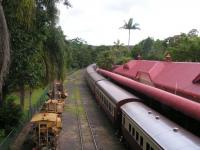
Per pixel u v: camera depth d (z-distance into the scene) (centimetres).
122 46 7750
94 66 8631
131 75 4319
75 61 10769
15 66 2012
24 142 1975
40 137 1755
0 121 2197
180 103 1686
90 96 4650
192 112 1512
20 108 2416
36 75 2245
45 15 2192
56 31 2856
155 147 1374
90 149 2048
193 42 4909
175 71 2770
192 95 2044
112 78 4203
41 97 3388
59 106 2520
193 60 4853
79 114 3203
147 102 2391
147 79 3375
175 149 1196
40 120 1777
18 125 2245
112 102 2500
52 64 2981
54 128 1809
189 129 1666
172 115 1931
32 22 1994
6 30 1051
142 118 1733
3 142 1703
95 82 4197
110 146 2105
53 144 1780
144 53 7419
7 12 1780
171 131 1404
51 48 2894
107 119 2948
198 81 2145
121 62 6906
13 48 1950
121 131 2242
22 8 1727
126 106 2136
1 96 2327
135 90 2817
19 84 2212
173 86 2472
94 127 2633
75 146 2105
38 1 2194
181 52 4966
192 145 1186
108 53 7225
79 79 7538
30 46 2048
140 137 1645
